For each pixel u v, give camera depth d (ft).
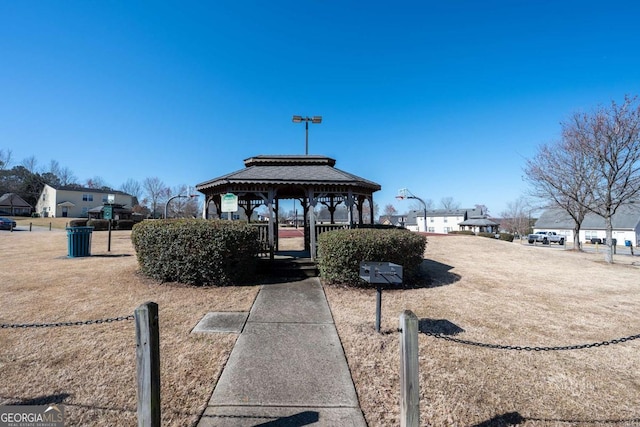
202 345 12.98
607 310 18.60
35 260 32.58
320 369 11.17
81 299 18.78
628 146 40.78
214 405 9.12
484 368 11.45
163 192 203.00
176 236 22.34
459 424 8.55
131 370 10.98
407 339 7.72
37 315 16.03
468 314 17.31
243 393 9.71
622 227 142.31
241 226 24.00
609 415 8.99
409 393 7.64
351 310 17.67
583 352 12.92
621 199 41.60
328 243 23.21
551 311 18.17
